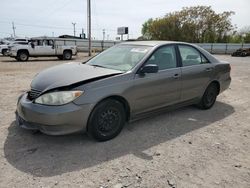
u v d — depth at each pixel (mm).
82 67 4270
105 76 3748
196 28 59969
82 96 3443
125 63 4277
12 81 8961
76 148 3584
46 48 21125
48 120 3316
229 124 4832
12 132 4043
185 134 4246
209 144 3904
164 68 4504
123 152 3527
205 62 5426
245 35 61125
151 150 3623
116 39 48562
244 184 2902
